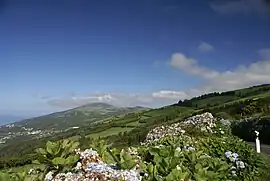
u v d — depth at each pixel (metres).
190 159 6.27
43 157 4.42
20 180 4.15
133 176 3.90
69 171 4.27
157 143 10.73
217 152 11.39
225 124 24.39
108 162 4.73
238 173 11.27
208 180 5.51
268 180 11.82
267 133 27.09
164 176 4.83
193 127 21.19
